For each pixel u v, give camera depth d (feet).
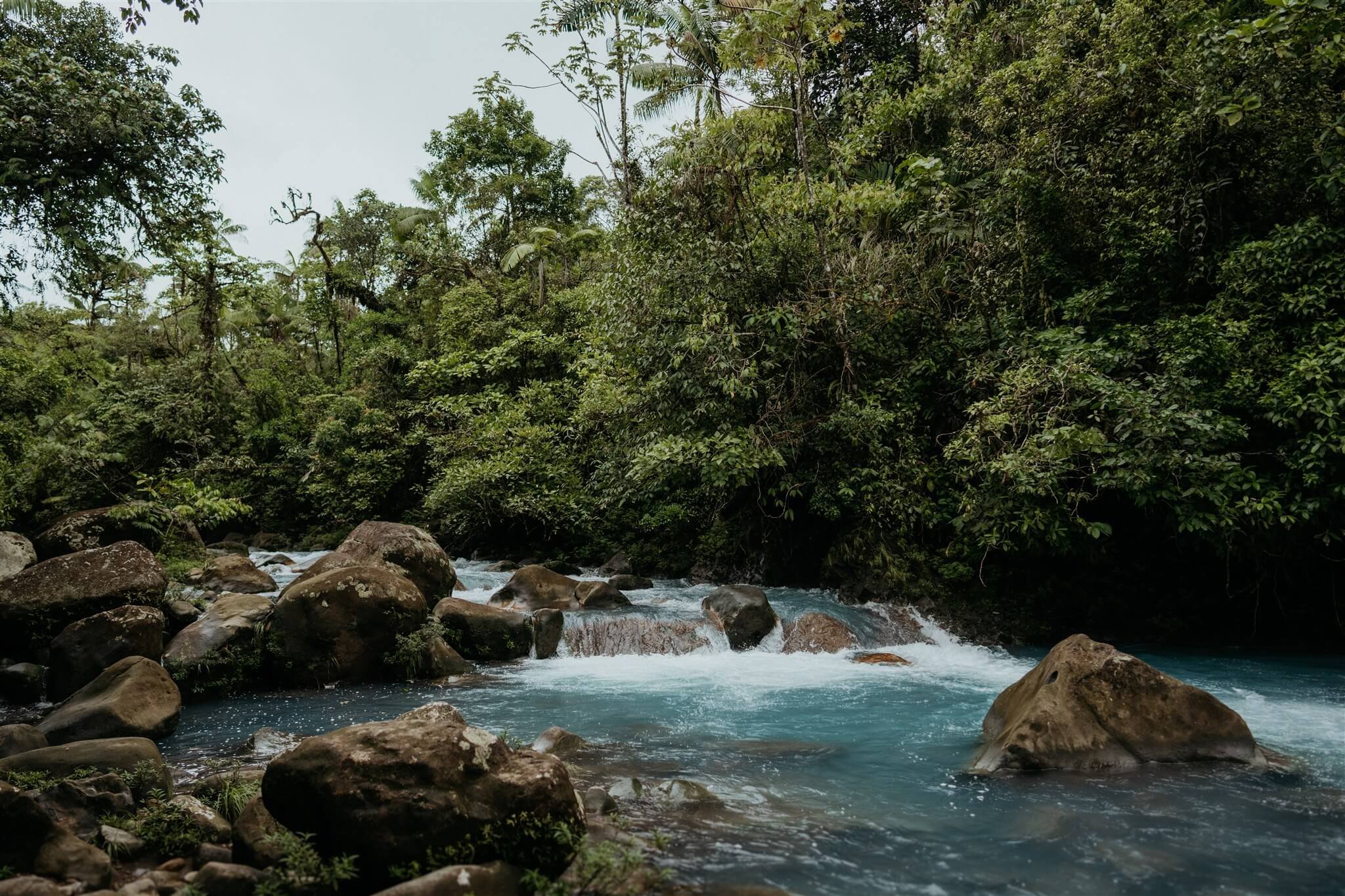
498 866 13.17
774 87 59.82
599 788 18.40
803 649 37.60
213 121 36.14
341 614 32.24
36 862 13.76
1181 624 39.73
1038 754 20.13
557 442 67.92
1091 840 16.03
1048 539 36.35
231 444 88.99
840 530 46.93
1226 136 37.81
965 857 15.33
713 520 55.06
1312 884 14.28
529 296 88.33
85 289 36.14
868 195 46.06
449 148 110.93
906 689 30.32
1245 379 33.55
